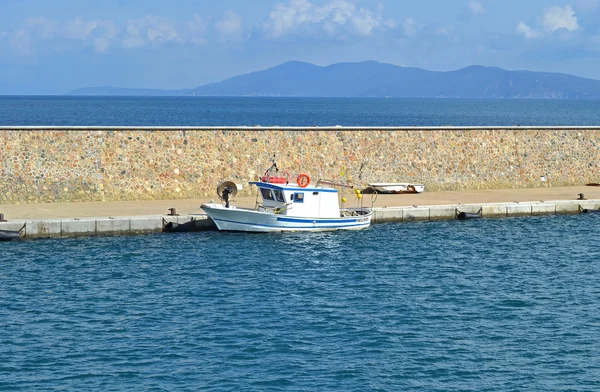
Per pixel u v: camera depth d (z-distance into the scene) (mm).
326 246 44562
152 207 49031
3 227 43438
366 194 56125
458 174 59188
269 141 54125
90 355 28219
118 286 36344
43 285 36250
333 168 55562
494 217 53344
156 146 51750
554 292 36875
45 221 44094
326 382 26156
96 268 39062
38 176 49406
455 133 59188
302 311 33312
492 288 37344
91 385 25719
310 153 55031
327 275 38875
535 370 27453
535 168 61594
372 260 41938
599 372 27359
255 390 25469
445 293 36344
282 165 54281
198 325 31375
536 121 196125
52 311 32844
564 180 62500
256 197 51281
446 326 31781
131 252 42094
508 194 57812
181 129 52281
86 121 164250
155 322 31688
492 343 29953
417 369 27328
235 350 28781
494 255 43656
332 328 31250
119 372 26766
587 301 35500
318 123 175000
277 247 44062
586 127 63344
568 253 44500
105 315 32469
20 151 49094
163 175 51844
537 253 44344
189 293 35531
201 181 52594
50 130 49719
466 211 52812
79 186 50156
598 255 44188
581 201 55500
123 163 51094
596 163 63562
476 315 33219
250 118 199750
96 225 45031
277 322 31859
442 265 41250
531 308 34312
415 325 31797
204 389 25484
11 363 27438
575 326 32000
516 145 61000
